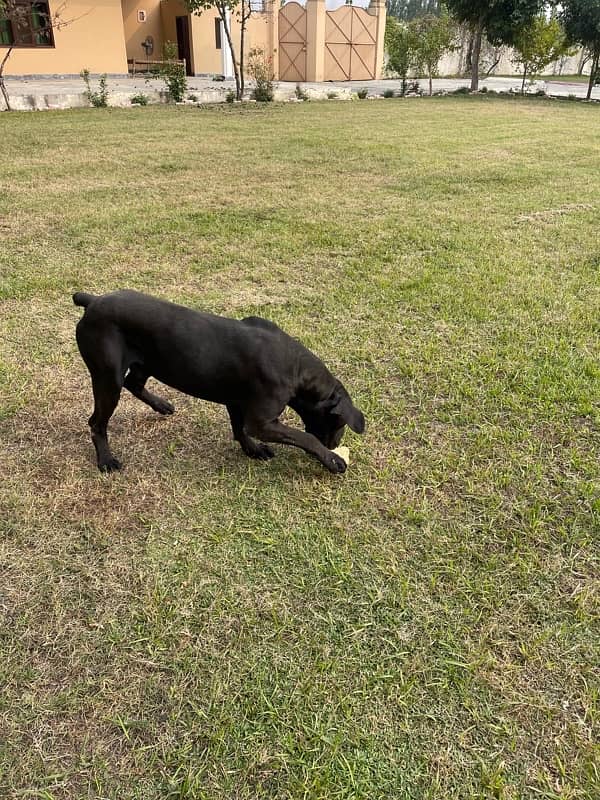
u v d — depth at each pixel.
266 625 1.79
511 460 2.52
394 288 4.15
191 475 2.42
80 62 19.92
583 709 1.58
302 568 1.98
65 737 1.50
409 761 1.46
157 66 20.08
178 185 6.90
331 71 25.16
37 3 18.31
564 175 7.79
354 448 2.59
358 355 3.28
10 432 2.65
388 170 7.90
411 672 1.66
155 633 1.76
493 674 1.66
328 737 1.50
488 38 19.80
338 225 5.53
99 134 10.06
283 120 12.45
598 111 15.34
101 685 1.62
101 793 1.39
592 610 1.86
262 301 3.93
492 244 5.10
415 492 2.34
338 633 1.77
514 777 1.44
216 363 2.18
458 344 3.42
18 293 3.96
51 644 1.73
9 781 1.41
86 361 2.24
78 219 5.53
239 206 6.09
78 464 2.47
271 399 2.21
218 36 22.70
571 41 18.55
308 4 23.48
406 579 1.94
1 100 12.87
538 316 3.76
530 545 2.09
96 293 3.99
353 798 1.38
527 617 1.83
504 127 12.03
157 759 1.46
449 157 8.81
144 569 1.97
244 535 2.11
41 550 2.04
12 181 6.88
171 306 2.23
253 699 1.59
